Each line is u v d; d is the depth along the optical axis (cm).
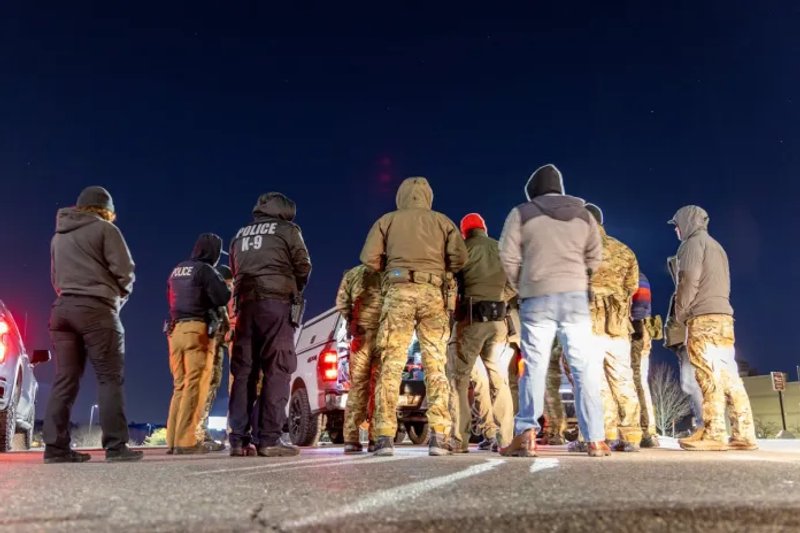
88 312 507
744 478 291
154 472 349
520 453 485
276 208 632
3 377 677
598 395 485
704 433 653
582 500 220
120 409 509
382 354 553
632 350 770
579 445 591
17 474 339
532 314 498
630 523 199
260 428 593
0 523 189
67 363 507
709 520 202
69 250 515
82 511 208
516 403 789
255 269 604
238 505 221
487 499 226
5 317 699
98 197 543
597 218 696
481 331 624
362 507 213
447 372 644
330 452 662
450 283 591
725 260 671
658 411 2853
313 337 1005
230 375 631
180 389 681
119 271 518
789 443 805
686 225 686
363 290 656
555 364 789
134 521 191
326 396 919
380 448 530
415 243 568
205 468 377
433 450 532
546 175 527
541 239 498
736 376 654
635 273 656
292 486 274
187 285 675
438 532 189
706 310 657
